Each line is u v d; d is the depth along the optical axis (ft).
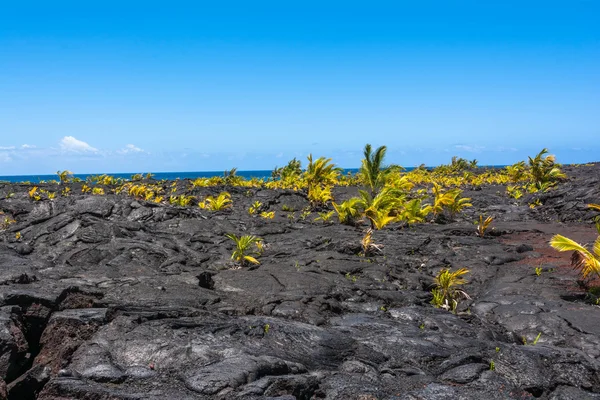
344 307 36.96
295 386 20.34
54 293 27.78
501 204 116.37
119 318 25.91
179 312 28.55
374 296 39.22
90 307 28.76
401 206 85.76
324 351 24.86
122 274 41.09
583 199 99.40
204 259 51.24
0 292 26.22
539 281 44.96
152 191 112.06
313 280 41.78
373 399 20.42
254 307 33.83
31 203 83.71
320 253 54.54
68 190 109.40
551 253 59.88
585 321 32.91
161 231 63.21
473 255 57.52
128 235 56.65
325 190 112.06
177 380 20.62
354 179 155.53
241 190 121.49
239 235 65.16
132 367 21.44
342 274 46.14
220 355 22.72
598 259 40.93
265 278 41.86
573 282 43.93
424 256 57.47
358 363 23.67
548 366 24.14
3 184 107.45
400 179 110.73
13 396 20.07
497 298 39.60
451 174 189.98
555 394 22.12
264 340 25.13
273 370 21.67
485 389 21.99
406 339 26.89
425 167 217.56
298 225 77.20
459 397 20.76
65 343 24.29
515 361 24.29
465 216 98.53
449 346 26.53
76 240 52.95
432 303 40.32
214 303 34.17
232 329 25.88
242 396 19.21
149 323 25.66
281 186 134.62
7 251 48.21
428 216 94.68
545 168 139.64
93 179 135.64
